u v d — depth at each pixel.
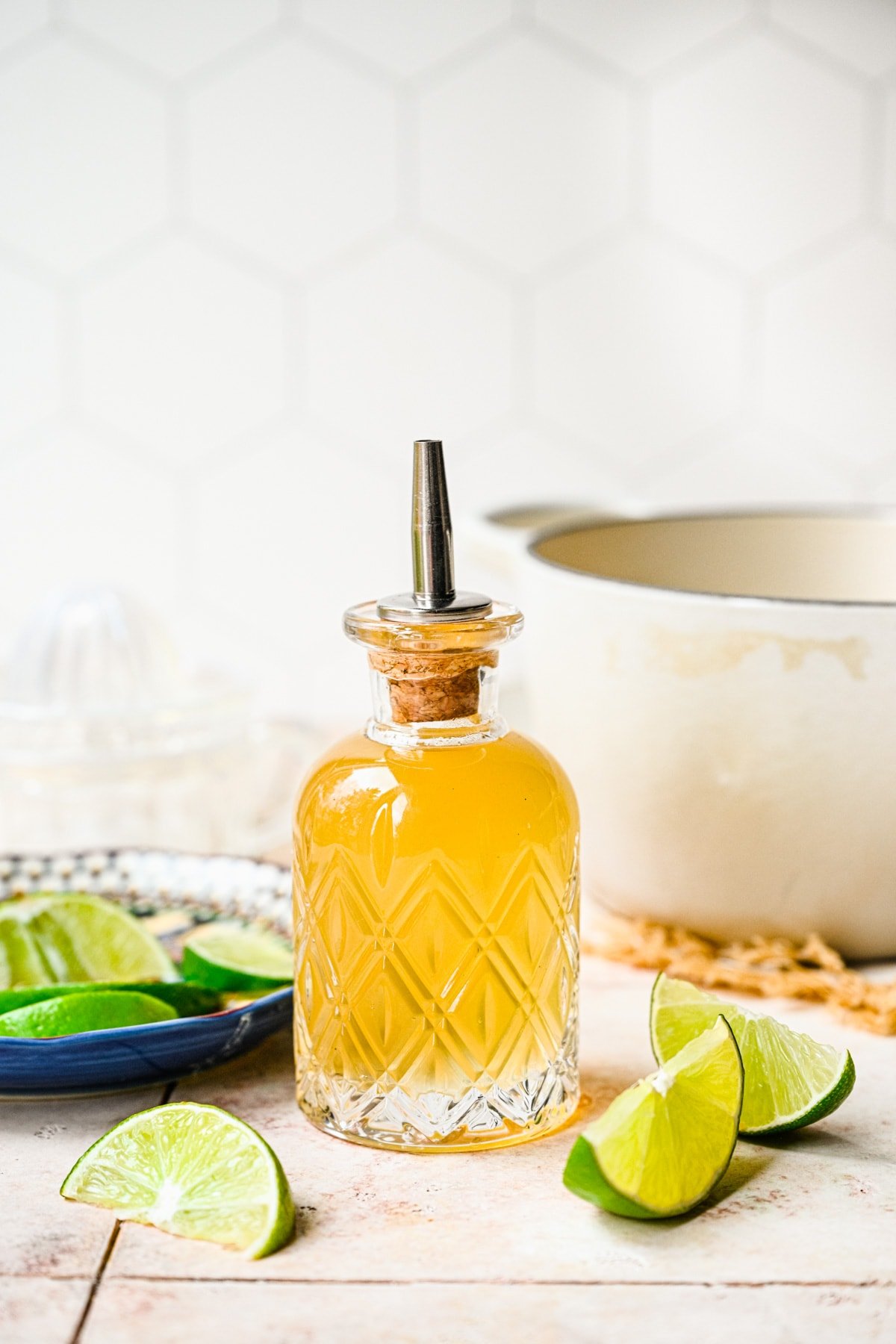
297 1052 0.48
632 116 0.85
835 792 0.51
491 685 0.47
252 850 0.67
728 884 0.53
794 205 0.86
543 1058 0.47
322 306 0.87
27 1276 0.42
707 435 0.88
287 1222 0.43
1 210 0.86
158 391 0.88
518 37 0.84
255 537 0.90
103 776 0.68
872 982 0.53
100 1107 0.48
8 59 0.84
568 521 0.63
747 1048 0.47
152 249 0.86
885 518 0.62
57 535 0.89
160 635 0.74
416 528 0.46
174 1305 0.41
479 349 0.87
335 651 0.91
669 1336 0.40
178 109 0.85
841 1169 0.45
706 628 0.51
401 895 0.45
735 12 0.84
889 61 0.84
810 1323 0.41
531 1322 0.41
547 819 0.46
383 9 0.84
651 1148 0.43
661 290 0.87
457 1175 0.45
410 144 0.85
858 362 0.87
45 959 0.52
